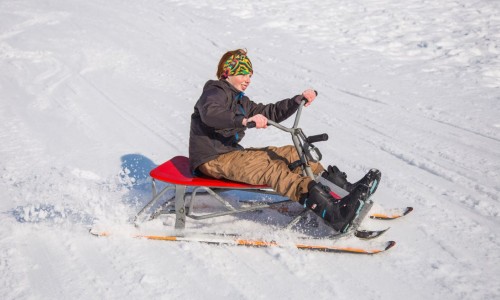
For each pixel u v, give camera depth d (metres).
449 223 3.55
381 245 3.20
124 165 4.55
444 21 9.80
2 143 4.93
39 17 10.09
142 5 11.14
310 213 3.52
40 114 5.73
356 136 5.27
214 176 3.36
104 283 2.88
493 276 2.94
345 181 3.38
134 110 5.91
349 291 2.81
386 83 6.84
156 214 3.52
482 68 7.30
